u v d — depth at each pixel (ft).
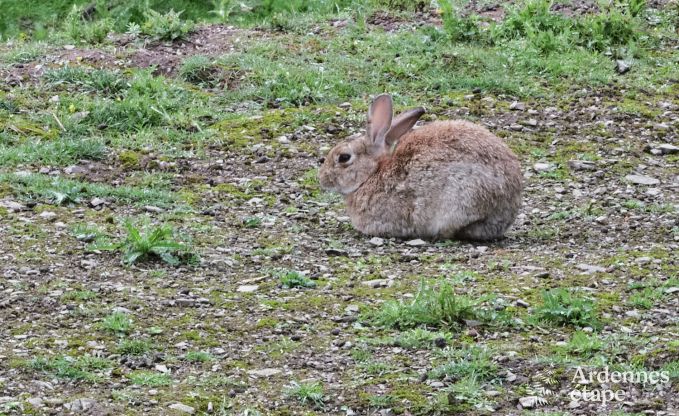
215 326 34.42
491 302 36.52
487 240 45.19
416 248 44.09
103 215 45.78
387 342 33.24
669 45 75.61
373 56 69.41
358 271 40.57
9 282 37.06
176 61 67.15
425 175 44.80
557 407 29.48
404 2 79.00
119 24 78.84
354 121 60.29
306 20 75.92
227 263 40.60
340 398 29.71
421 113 47.06
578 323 34.73
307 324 34.86
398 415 28.96
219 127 58.85
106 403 28.66
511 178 45.01
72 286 37.06
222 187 51.01
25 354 31.35
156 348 32.53
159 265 39.86
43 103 60.08
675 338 33.47
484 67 68.74
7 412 27.78
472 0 81.82
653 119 62.64
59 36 72.18
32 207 45.75
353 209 46.21
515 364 31.68
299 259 41.86
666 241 44.91
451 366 31.22
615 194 51.55
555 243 44.91
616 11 75.72
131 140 56.03
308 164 54.65
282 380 30.76
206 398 29.30
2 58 66.64
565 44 72.33
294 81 64.28
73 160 53.11
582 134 60.18
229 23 78.18
